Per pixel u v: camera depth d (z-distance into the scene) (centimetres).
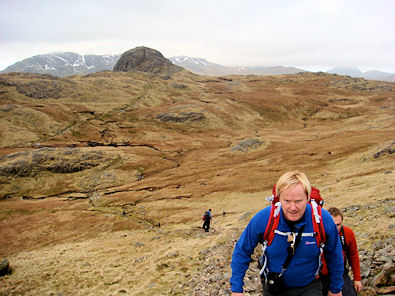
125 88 19012
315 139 9281
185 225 3762
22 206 5925
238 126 14125
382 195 1881
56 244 3588
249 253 351
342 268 346
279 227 314
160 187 6338
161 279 1571
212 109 15638
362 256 829
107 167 8544
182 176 7044
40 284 1872
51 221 4597
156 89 19675
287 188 292
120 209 5162
